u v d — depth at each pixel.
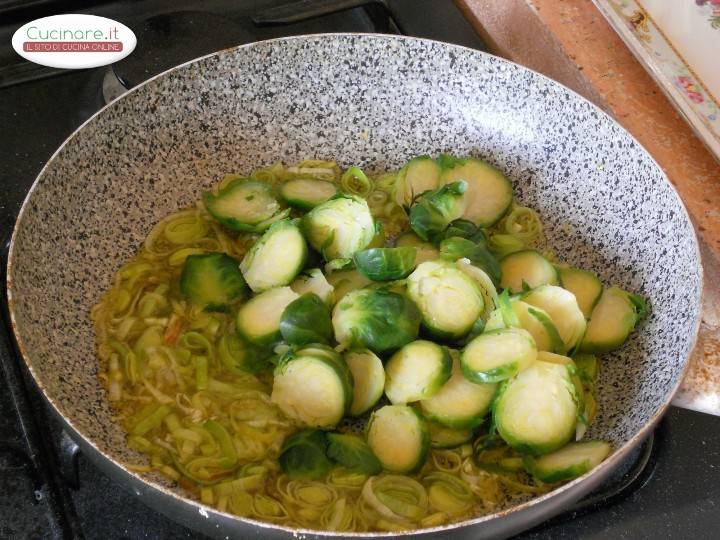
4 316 0.49
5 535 0.44
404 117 0.55
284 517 0.44
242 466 0.45
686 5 0.60
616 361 0.49
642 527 0.45
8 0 0.59
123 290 0.50
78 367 0.47
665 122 0.56
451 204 0.51
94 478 0.45
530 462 0.45
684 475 0.47
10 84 0.57
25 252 0.47
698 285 0.46
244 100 0.54
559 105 0.52
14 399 0.46
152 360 0.48
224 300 0.50
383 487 0.45
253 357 0.48
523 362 0.45
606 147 0.52
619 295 0.49
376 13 0.62
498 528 0.40
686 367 0.44
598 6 0.59
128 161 0.52
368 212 0.50
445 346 0.48
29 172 0.55
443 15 0.62
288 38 0.53
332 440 0.45
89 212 0.50
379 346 0.46
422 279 0.48
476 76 0.54
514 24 0.62
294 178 0.55
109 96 0.57
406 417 0.45
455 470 0.46
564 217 0.53
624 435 0.45
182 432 0.46
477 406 0.46
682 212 0.48
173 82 0.52
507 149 0.54
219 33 0.58
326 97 0.55
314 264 0.52
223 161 0.55
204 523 0.41
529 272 0.50
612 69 0.58
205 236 0.53
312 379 0.45
